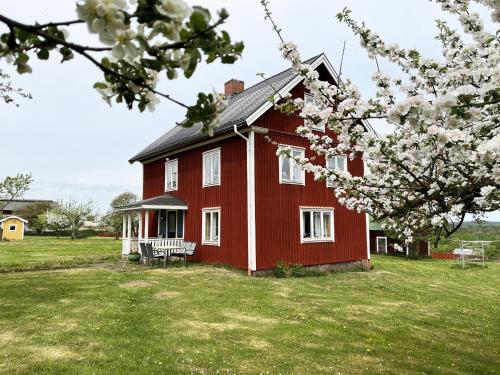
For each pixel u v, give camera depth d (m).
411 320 8.03
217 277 12.13
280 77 16.64
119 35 1.18
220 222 14.65
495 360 5.80
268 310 8.13
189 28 1.31
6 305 7.93
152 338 5.98
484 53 3.71
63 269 14.10
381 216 5.20
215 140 15.18
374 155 4.15
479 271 18.92
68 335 5.99
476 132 3.44
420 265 20.12
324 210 15.26
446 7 4.16
